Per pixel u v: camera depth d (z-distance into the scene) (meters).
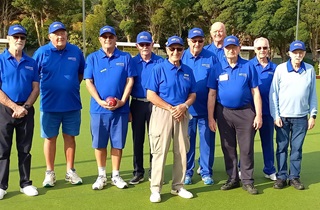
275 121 4.98
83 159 6.34
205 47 5.69
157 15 35.78
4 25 37.12
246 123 4.88
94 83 4.92
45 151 5.05
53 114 4.96
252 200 4.64
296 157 5.05
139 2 36.47
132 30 36.12
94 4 43.38
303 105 4.90
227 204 4.51
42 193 4.80
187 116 4.69
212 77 4.99
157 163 4.59
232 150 5.00
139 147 5.23
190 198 4.70
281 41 35.62
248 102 4.91
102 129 4.94
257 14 34.62
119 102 4.79
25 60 4.59
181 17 37.72
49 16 36.03
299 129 4.96
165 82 4.55
